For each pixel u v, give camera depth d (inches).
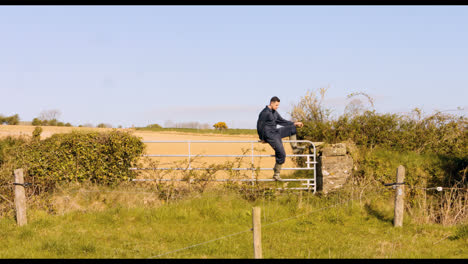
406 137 516.1
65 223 382.3
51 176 437.7
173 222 389.7
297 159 552.1
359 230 369.7
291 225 381.1
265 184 455.5
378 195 433.1
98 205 422.9
